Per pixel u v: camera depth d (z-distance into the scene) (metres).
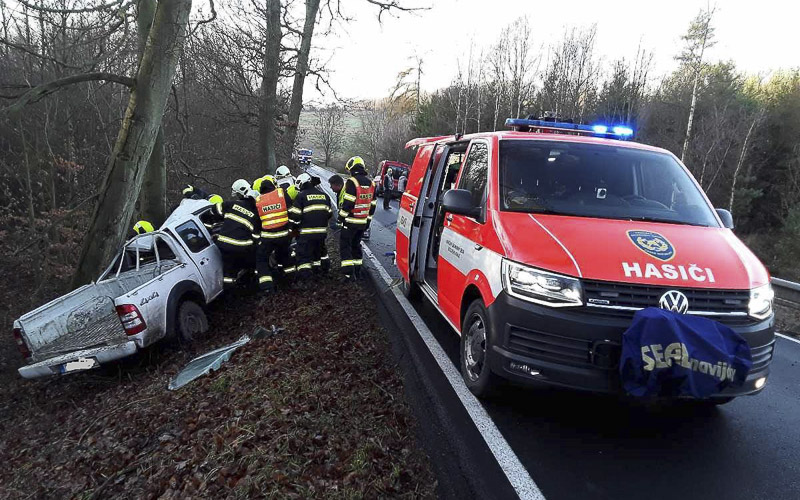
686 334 2.84
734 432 3.56
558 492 2.86
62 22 9.12
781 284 7.30
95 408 5.31
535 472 3.03
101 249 7.62
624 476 3.01
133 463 3.59
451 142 5.64
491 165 4.21
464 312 4.23
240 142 16.11
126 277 7.05
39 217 11.25
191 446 3.54
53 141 10.69
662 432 3.53
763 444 3.41
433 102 44.16
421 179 6.21
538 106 31.72
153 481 3.26
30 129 10.16
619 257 3.15
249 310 7.21
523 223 3.59
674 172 4.32
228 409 3.96
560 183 4.05
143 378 5.82
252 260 7.93
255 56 12.02
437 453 3.23
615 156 4.35
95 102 10.79
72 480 3.73
